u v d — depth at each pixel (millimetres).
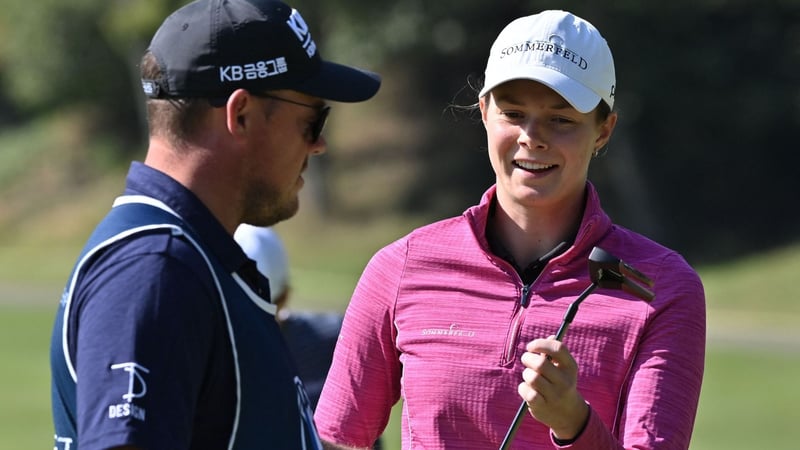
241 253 8984
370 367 12359
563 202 12078
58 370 8672
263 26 9148
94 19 150500
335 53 124250
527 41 11695
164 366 8203
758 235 118688
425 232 12430
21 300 104500
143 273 8375
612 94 12016
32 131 167875
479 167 131500
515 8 124062
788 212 120312
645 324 11383
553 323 11523
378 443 14578
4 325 85375
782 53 120375
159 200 8906
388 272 12344
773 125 120938
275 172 9375
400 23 122562
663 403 11039
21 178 157125
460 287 11930
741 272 103562
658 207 122438
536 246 12172
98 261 8570
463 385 11508
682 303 11508
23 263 133000
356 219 128500
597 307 11484
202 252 8727
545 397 10055
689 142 124000
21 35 154625
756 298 92375
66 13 151125
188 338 8359
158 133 9164
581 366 11352
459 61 139125
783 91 119125
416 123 138250
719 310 90562
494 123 12016
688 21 116938
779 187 122188
